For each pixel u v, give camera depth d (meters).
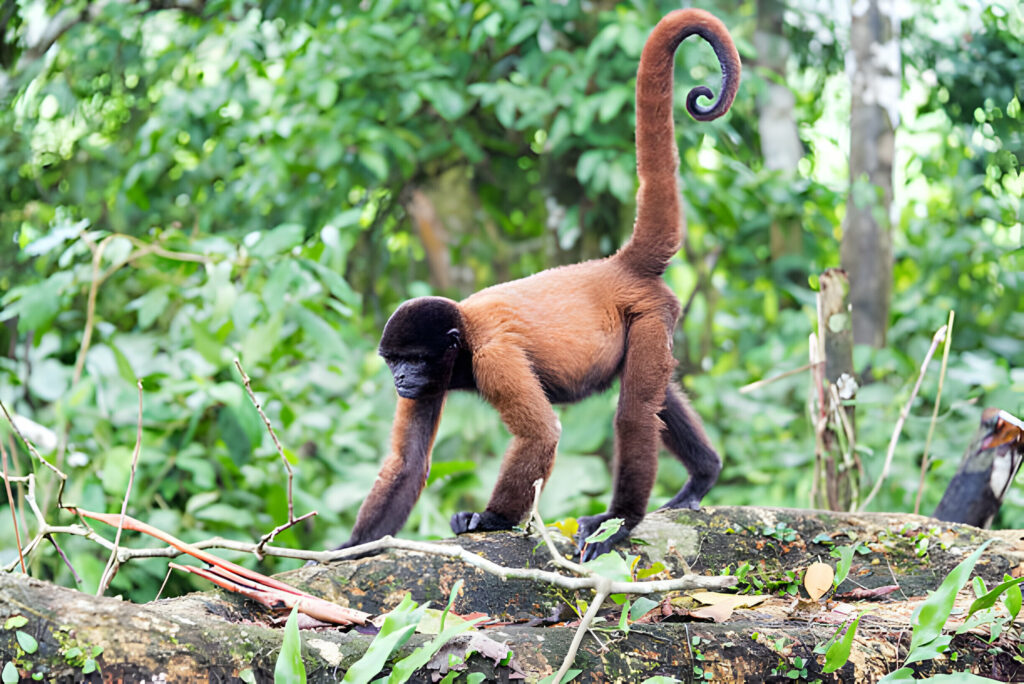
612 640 3.24
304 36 8.95
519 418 4.32
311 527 6.98
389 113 8.95
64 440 5.84
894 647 3.38
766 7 10.84
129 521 3.77
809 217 10.01
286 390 7.07
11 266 8.80
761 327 10.34
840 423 5.61
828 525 4.74
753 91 8.66
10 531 5.55
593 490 7.21
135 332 7.79
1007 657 3.48
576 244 9.43
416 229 10.48
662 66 4.72
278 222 9.28
